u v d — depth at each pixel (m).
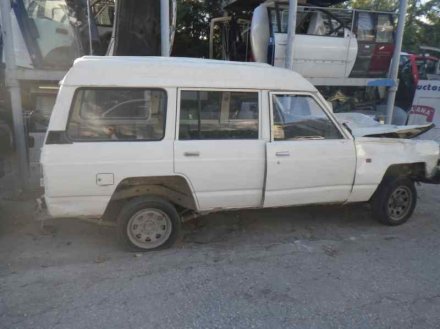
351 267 4.05
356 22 8.10
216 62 4.45
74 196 3.91
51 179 3.80
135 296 3.43
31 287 3.54
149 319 3.12
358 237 4.83
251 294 3.51
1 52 6.87
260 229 5.01
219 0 12.77
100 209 4.02
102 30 8.35
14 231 4.73
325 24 8.05
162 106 4.08
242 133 4.36
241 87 4.31
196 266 3.99
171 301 3.37
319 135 4.67
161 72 4.08
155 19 7.03
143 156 4.01
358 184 4.85
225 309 3.27
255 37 8.00
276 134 4.48
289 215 5.48
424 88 10.05
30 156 6.27
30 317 3.11
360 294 3.54
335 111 9.34
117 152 3.94
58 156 3.79
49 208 3.88
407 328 3.08
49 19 6.24
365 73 8.40
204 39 13.22
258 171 4.39
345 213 5.61
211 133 4.25
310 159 4.55
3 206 5.45
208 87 4.20
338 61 8.08
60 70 5.97
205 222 5.16
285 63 7.27
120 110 3.98
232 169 4.29
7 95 6.83
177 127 4.12
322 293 3.54
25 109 6.98
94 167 3.89
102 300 3.37
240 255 4.27
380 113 9.58
